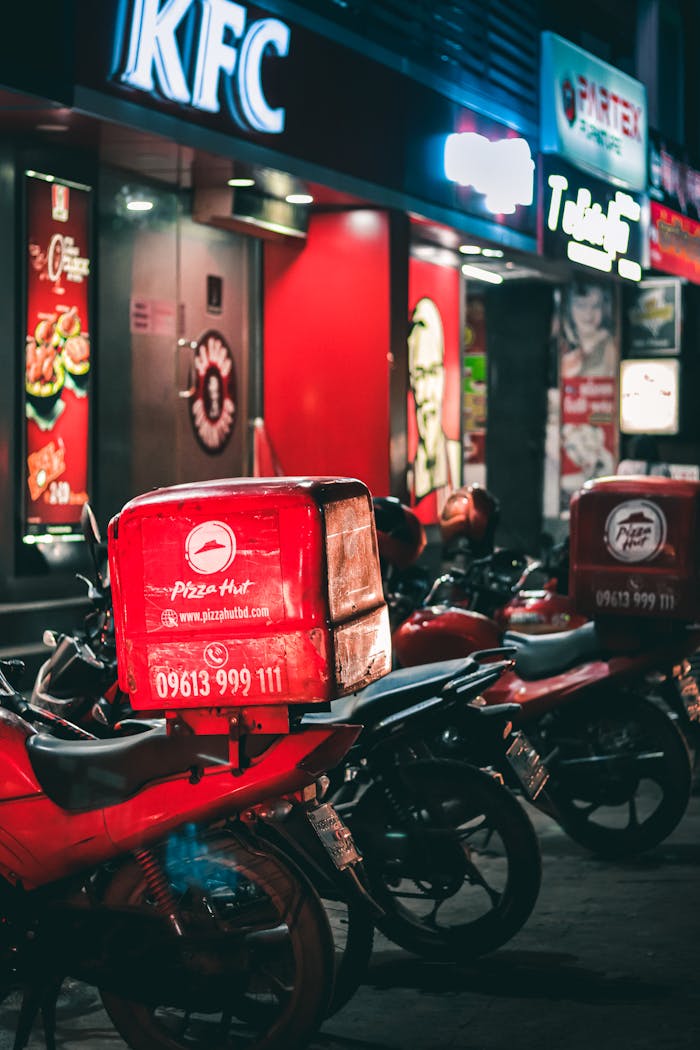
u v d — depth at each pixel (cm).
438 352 1555
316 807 431
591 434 1989
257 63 1055
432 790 538
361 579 434
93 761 430
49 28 853
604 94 1691
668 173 1969
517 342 2000
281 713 414
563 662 701
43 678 541
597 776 691
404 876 539
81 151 1010
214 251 1238
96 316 1030
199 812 419
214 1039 443
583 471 1994
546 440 2009
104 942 425
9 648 933
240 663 411
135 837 425
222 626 412
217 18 1002
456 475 1600
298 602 407
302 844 427
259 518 409
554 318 1984
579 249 1645
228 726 417
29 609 954
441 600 844
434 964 546
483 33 1432
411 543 792
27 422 965
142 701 420
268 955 423
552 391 2003
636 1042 466
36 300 973
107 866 472
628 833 695
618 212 1766
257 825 429
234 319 1275
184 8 966
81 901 433
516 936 580
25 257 962
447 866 537
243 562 410
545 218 1559
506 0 1482
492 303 2008
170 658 416
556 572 889
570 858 706
